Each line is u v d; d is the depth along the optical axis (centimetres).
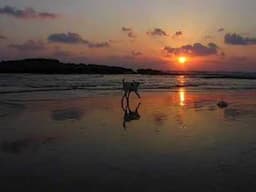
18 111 1855
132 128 1359
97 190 680
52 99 2586
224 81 6988
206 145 1063
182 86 4897
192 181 730
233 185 706
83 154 953
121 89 3872
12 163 862
